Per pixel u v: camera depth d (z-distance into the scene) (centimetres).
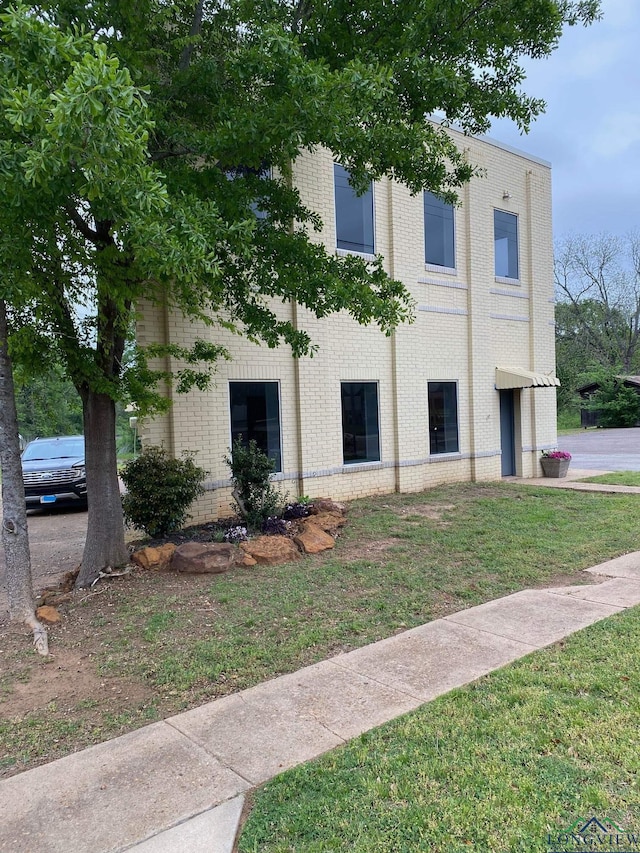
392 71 577
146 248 433
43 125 370
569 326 5225
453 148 739
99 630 534
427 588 621
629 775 291
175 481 813
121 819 277
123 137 375
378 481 1194
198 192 600
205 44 702
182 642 496
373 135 616
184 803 287
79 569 742
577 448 2542
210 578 667
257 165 671
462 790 285
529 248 1534
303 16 696
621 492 1200
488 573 673
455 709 362
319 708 376
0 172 410
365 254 1159
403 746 325
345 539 834
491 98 722
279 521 850
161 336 900
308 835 261
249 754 328
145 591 632
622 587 610
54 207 493
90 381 652
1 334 556
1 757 341
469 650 458
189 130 623
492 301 1437
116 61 359
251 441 900
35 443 1526
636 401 4016
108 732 364
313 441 1077
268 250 652
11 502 560
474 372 1384
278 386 1042
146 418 873
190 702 398
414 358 1250
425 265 1271
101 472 699
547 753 313
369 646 477
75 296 657
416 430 1252
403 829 261
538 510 1014
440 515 986
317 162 1066
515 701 370
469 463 1397
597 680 392
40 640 504
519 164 1501
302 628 518
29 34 405
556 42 705
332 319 1110
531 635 484
